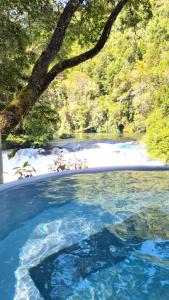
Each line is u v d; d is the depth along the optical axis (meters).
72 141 19.66
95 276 2.15
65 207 3.47
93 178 4.55
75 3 4.96
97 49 5.37
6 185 4.04
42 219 3.16
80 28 6.28
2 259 2.40
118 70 28.88
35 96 5.05
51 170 6.93
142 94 22.73
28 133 9.80
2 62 6.91
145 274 2.17
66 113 28.58
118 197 3.79
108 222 3.09
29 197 3.74
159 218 3.17
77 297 1.92
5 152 14.84
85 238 2.73
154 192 3.94
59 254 2.46
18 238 2.74
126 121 25.80
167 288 2.02
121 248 2.55
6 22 5.95
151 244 2.63
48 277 2.14
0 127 4.58
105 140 19.95
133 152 16.09
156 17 23.61
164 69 21.03
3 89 7.39
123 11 6.54
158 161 14.72
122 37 27.31
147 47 24.45
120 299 1.91
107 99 28.81
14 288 2.01
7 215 3.23
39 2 5.52
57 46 5.07
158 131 15.07
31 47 8.56
